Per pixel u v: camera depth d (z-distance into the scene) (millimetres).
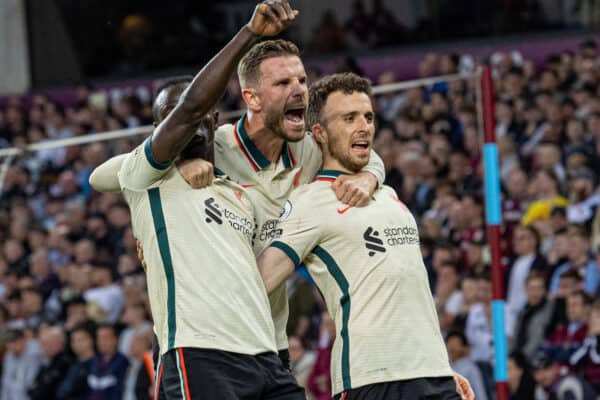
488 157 17359
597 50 34625
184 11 43438
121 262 28641
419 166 27750
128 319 25172
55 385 25281
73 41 44312
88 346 24766
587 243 22469
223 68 10633
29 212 33906
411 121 30109
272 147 11984
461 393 12344
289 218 11820
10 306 28750
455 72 31297
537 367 20547
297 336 22016
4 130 39125
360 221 11750
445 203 26016
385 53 39219
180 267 11148
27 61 44406
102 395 24125
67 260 31391
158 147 10945
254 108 11672
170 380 11039
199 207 11312
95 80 43250
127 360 24219
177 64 43500
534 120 28641
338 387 11594
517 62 34469
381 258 11625
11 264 31625
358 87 12070
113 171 11773
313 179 12398
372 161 12383
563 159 27250
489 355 21516
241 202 11648
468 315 22172
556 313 21172
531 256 22906
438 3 39000
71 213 32281
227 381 10828
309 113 12281
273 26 10594
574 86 30516
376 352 11430
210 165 11453
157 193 11398
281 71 11453
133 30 43719
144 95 41594
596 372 19844
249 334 11039
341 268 11703
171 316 11086
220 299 11000
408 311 11570
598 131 27219
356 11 39906
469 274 22875
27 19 44469
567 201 25109
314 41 40312
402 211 12070
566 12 37500
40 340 26234
